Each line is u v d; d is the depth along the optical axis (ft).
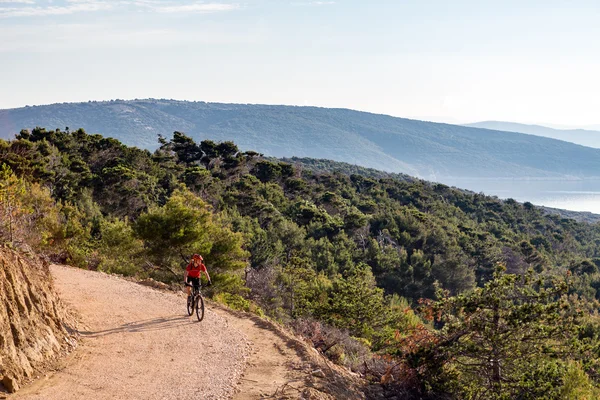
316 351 43.55
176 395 28.76
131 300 50.49
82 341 35.60
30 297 32.60
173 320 44.78
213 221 93.50
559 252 392.06
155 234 82.89
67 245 80.23
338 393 34.06
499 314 44.83
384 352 54.75
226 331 43.47
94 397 26.94
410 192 433.89
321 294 103.14
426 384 43.16
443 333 45.47
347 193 382.01
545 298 44.86
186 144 322.34
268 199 270.87
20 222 45.47
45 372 28.99
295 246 196.44
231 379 32.35
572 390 40.88
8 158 158.92
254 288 106.52
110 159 255.91
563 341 44.47
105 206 199.82
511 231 401.29
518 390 42.45
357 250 212.23
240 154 320.91
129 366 32.37
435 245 251.39
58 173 193.16
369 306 85.66
